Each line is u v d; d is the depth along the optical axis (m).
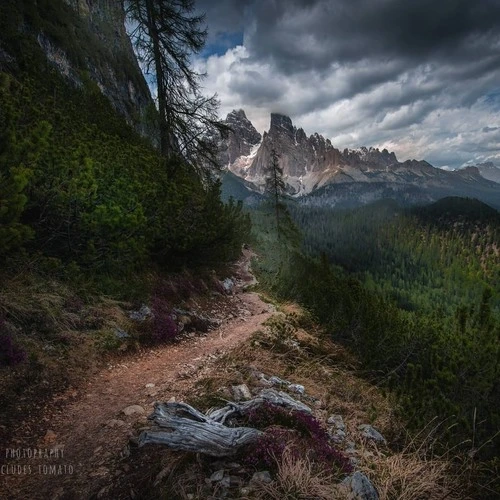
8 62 15.75
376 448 5.16
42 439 4.67
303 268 23.77
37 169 7.65
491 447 5.13
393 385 8.22
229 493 3.52
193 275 14.02
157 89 19.38
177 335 9.28
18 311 6.71
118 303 8.81
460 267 162.88
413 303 111.69
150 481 3.73
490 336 8.38
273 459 3.96
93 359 6.87
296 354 8.56
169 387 6.26
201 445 3.88
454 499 4.12
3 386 5.37
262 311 13.49
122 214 9.04
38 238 8.19
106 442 4.59
